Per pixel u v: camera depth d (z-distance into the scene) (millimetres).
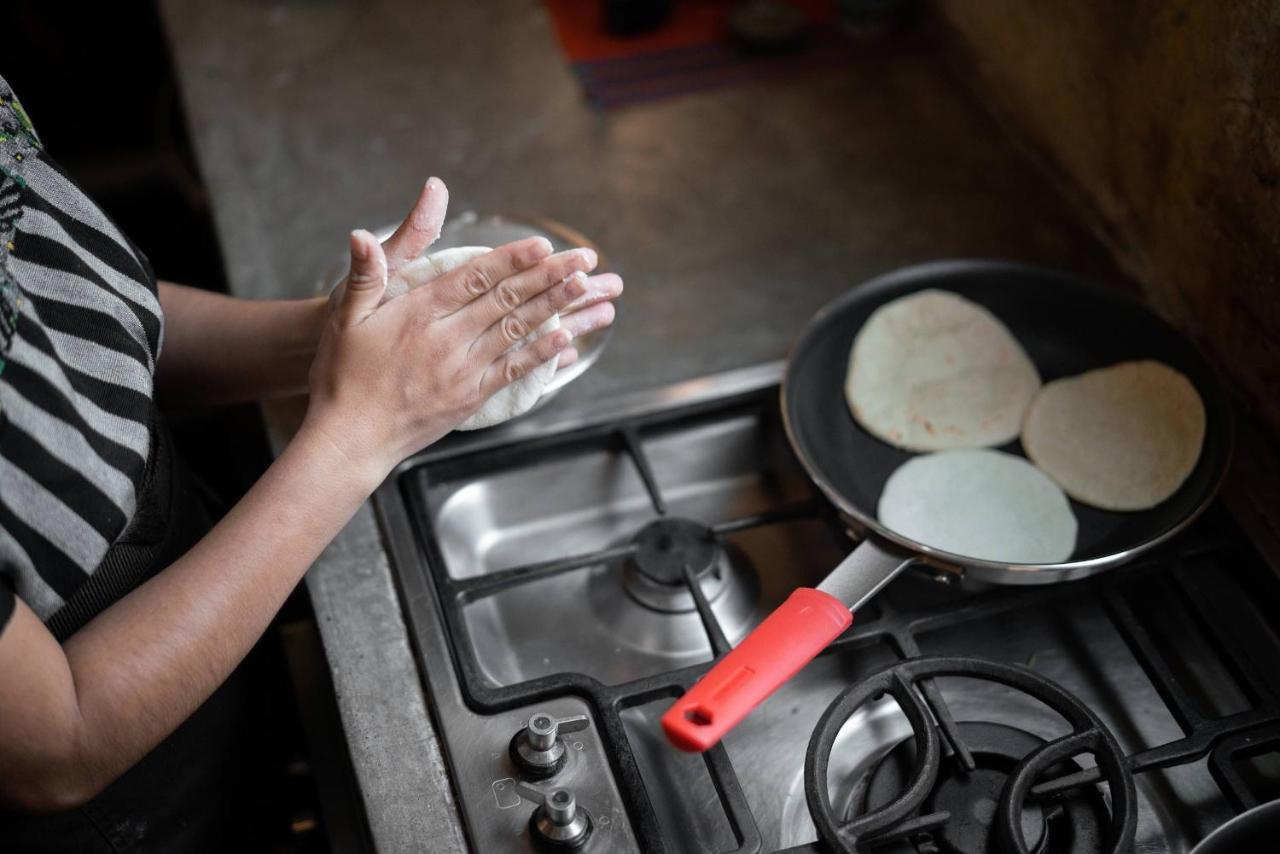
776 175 1254
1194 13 933
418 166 1276
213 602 679
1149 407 938
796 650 719
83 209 758
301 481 707
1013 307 1048
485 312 723
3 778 639
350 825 921
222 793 911
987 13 1274
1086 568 781
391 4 1538
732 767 733
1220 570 870
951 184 1228
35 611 659
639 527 1006
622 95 1368
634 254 1166
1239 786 698
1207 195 964
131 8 2211
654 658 875
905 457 955
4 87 743
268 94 1389
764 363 1046
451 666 812
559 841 704
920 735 712
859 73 1385
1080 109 1137
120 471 696
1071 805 706
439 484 975
